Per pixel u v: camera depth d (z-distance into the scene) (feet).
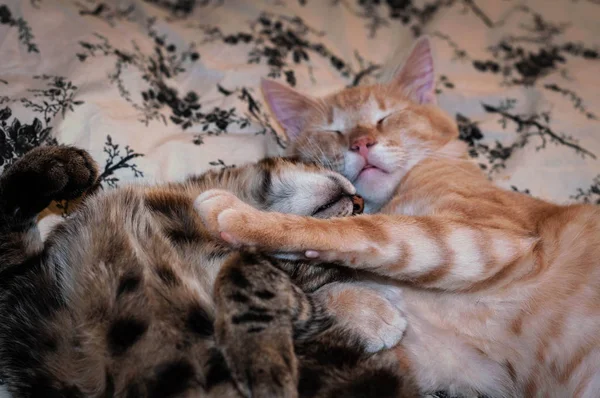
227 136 1.73
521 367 1.46
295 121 1.91
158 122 1.70
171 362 1.21
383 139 1.72
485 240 1.40
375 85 1.91
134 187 1.41
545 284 1.46
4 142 1.51
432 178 1.65
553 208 1.56
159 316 1.23
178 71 1.94
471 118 1.96
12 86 1.60
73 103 1.61
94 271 1.27
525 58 2.16
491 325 1.46
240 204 1.36
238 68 1.96
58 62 1.71
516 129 1.91
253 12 2.19
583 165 1.80
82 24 1.85
